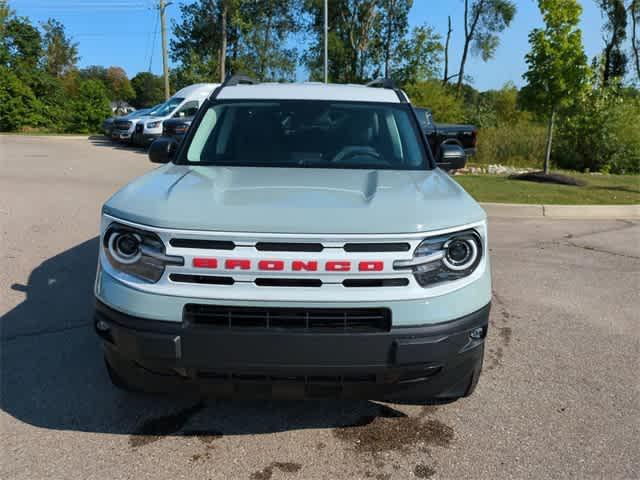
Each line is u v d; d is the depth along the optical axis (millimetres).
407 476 2779
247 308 2557
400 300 2561
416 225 2590
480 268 2766
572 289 5629
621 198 10961
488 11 44000
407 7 46031
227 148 3898
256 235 2520
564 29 12219
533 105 13094
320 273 2531
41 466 2793
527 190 11750
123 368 2883
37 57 38812
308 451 2957
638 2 36000
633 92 22875
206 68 38469
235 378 2672
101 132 29562
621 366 3963
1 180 11414
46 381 3611
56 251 6480
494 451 2979
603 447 3021
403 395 2854
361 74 47688
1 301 4930
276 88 4543
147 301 2574
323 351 2545
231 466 2828
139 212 2643
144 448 2957
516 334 4496
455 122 30297
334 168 3709
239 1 41312
